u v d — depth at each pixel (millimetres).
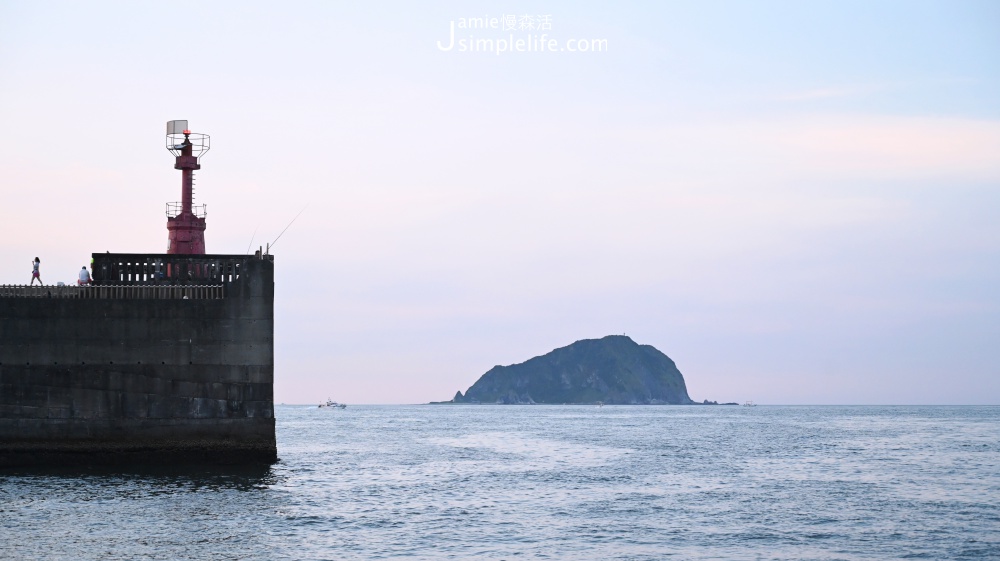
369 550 39312
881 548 40562
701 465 75562
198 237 66938
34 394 55062
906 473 68812
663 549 40188
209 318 57031
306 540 40875
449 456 84250
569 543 41219
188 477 55625
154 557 36969
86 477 54438
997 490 58375
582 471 69875
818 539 42312
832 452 90875
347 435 126312
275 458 57438
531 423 190375
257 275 57625
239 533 41750
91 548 38094
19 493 49438
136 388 56062
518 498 54094
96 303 55875
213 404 56844
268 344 57594
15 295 55094
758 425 173875
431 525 44969
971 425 173000
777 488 59250
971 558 38812
